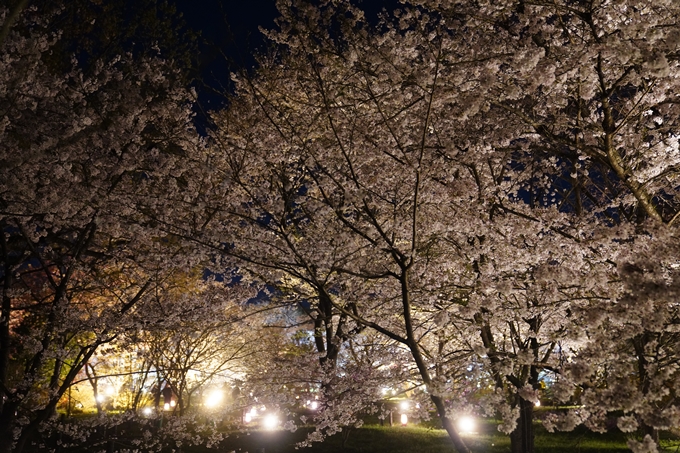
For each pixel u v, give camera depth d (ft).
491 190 24.39
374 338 36.01
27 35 28.02
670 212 24.89
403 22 24.14
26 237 24.54
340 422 29.17
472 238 25.35
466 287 23.54
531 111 22.99
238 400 34.27
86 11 30.71
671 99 21.70
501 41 21.80
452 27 21.59
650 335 18.70
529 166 28.32
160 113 26.03
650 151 20.99
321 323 41.75
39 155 21.33
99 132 24.00
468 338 28.12
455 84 20.15
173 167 25.08
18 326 41.63
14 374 46.11
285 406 34.42
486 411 13.88
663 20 17.98
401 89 22.59
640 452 11.60
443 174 24.44
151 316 26.71
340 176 23.86
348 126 23.93
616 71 19.56
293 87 27.99
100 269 32.40
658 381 12.56
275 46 29.86
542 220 21.77
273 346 50.26
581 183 28.14
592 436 49.11
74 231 28.91
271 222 23.76
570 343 18.03
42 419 24.81
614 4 18.45
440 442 49.03
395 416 66.54
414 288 24.20
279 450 46.32
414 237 17.85
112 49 30.76
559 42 20.75
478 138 24.45
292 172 28.25
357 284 30.94
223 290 28.99
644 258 12.29
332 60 23.68
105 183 24.25
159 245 27.02
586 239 19.77
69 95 25.88
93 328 26.37
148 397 60.85
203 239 23.04
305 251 25.07
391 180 24.54
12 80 21.68
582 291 19.26
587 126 19.16
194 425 50.98
